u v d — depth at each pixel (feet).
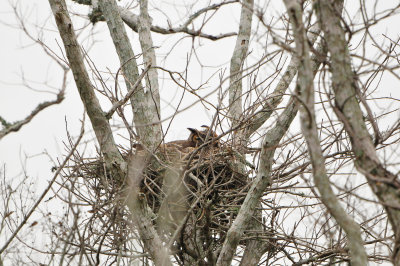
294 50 27.63
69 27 38.40
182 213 45.14
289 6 27.07
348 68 28.48
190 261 45.06
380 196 27.20
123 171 39.14
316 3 29.17
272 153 40.22
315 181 27.30
